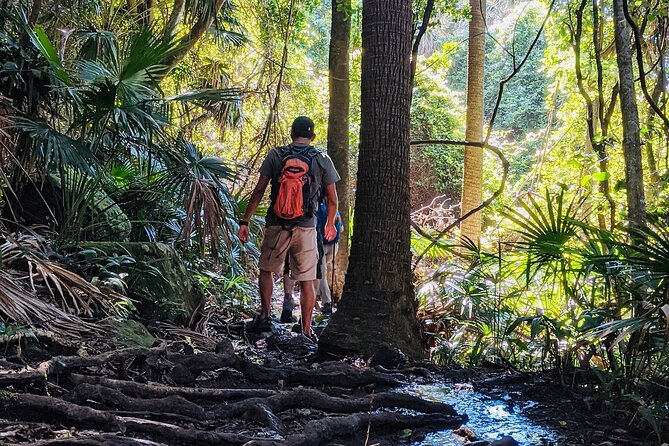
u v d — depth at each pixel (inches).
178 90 414.3
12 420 110.3
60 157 185.0
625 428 134.7
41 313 154.6
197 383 151.4
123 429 111.9
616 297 163.3
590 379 159.0
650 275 143.0
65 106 221.3
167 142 226.2
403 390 159.5
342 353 185.0
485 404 150.3
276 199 212.8
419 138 789.9
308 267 216.8
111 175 254.7
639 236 150.3
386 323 186.7
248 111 494.3
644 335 146.4
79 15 288.2
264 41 454.9
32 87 202.2
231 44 423.8
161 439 113.1
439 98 789.9
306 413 135.1
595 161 304.5
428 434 131.0
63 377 128.0
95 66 207.3
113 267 203.8
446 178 798.5
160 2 379.9
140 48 206.8
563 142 511.5
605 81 381.4
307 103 518.6
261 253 221.0
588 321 160.6
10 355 137.6
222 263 294.5
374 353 181.6
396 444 125.4
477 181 500.4
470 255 223.9
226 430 123.1
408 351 186.2
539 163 534.3
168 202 267.0
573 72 446.0
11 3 227.5
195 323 225.0
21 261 173.5
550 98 606.5
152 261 213.8
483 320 207.9
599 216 293.0
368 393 155.5
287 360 195.6
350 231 375.6
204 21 340.8
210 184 223.6
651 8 263.3
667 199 240.7
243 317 273.1
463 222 485.4
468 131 503.2
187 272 234.5
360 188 193.9
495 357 197.9
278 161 214.8
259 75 506.0
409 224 195.0
